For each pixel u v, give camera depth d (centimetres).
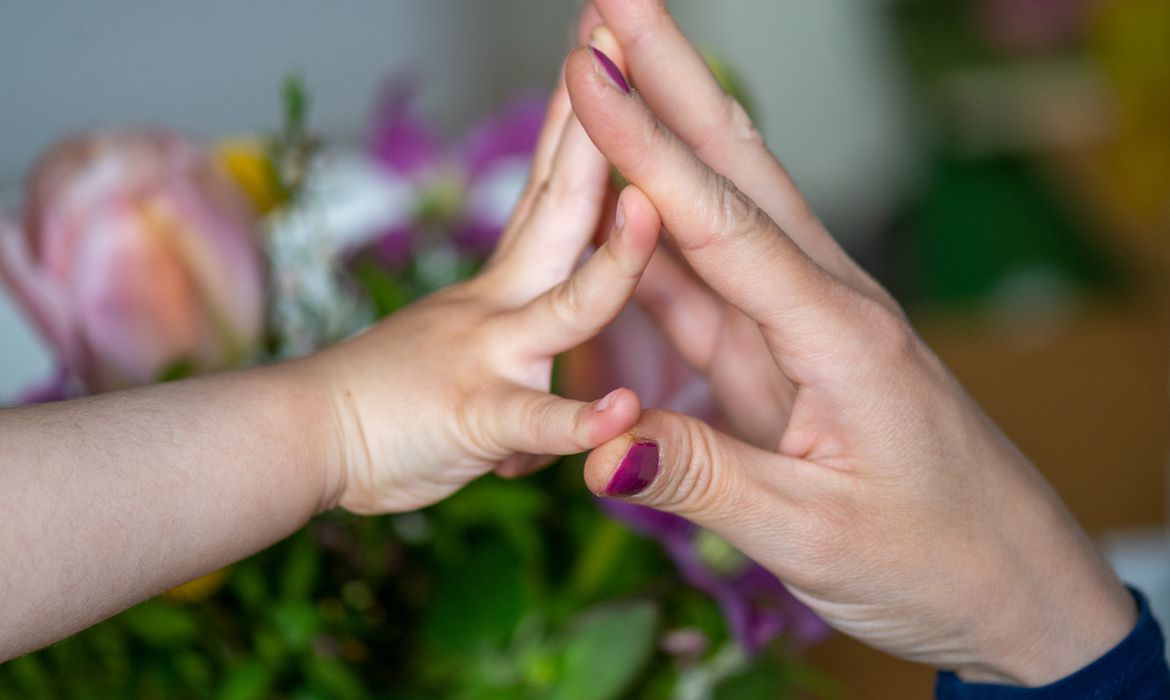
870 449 47
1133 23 147
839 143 210
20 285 54
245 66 172
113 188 53
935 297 172
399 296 56
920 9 193
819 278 46
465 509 53
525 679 51
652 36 50
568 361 54
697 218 44
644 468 44
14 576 41
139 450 44
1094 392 109
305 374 48
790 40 209
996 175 172
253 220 56
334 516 53
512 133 61
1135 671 50
